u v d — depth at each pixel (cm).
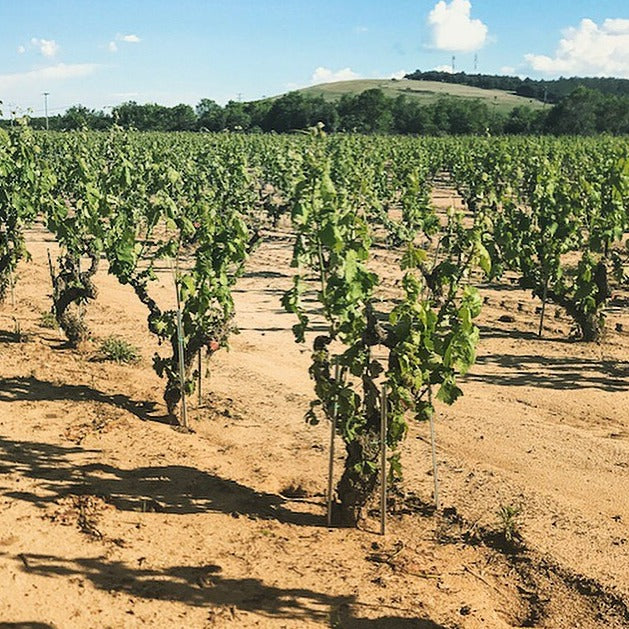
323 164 1148
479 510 749
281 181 2772
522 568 648
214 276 967
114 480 798
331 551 672
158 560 644
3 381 1084
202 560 648
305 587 611
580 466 868
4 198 1380
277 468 852
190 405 1045
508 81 15775
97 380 1127
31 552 645
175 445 898
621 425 1012
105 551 654
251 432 957
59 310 1262
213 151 3362
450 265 738
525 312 1634
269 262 2173
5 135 1376
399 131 8150
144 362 1234
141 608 573
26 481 779
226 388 1127
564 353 1350
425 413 735
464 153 3909
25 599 578
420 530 717
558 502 768
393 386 704
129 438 911
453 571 647
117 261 1024
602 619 578
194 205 1116
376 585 617
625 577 630
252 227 2380
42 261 2142
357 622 566
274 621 563
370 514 745
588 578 626
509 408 1066
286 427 977
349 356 693
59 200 1415
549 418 1031
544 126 7838
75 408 995
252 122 8419
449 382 705
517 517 729
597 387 1166
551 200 1470
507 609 599
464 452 904
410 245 706
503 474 838
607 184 1642
